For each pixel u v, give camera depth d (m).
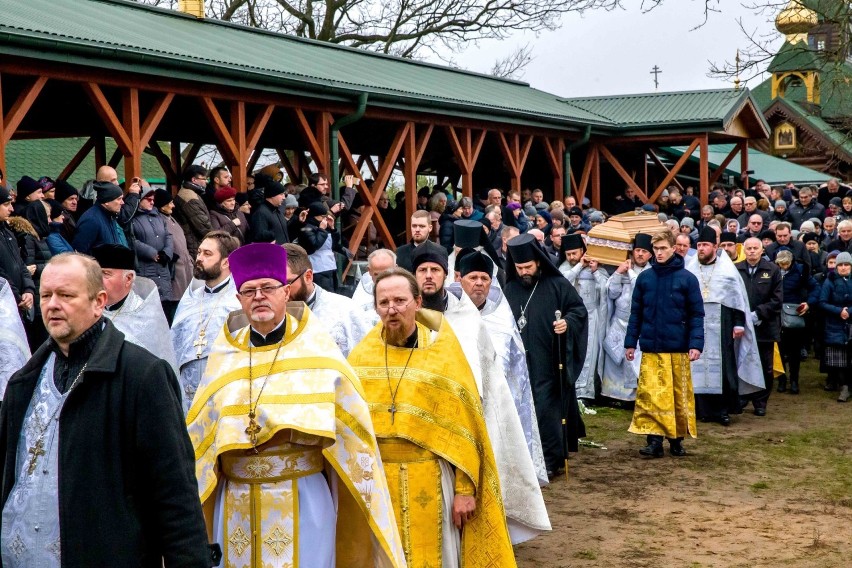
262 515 4.59
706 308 12.05
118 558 3.62
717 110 22.81
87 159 27.27
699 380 12.04
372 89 14.82
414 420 5.48
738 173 31.69
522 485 6.30
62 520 3.61
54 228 9.46
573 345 8.95
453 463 5.47
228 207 11.43
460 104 16.86
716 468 9.73
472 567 5.59
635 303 10.27
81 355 3.79
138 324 5.56
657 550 7.25
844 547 7.31
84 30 11.14
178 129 17.38
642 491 8.88
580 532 7.68
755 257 13.09
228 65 12.34
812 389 14.49
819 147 42.69
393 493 5.47
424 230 9.66
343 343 6.30
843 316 13.48
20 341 6.21
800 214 20.59
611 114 23.33
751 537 7.55
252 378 4.65
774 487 9.03
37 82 10.33
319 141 14.70
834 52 17.30
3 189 8.09
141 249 9.74
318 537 4.63
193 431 4.72
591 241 13.38
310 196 13.05
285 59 14.80
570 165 23.55
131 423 3.69
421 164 24.02
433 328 5.73
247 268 4.61
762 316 12.91
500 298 7.16
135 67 11.25
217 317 6.51
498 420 6.26
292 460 4.62
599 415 12.38
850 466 9.82
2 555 3.74
